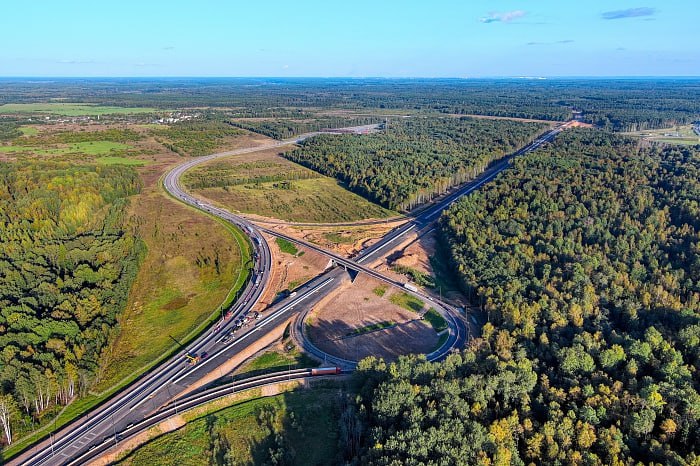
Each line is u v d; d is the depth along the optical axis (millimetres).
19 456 120188
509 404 129125
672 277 186750
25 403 129625
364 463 110000
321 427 132000
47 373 132625
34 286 180125
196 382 148625
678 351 139750
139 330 178750
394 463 102250
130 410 136500
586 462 105688
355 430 122625
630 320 163750
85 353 148250
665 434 113375
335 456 122625
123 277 198500
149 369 156375
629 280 190375
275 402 141750
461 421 116938
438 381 127875
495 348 154500
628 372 134750
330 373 154625
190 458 122250
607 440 110438
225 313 190125
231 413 136875
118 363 158750
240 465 120188
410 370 137250
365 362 143000
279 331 180500
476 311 197000
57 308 162875
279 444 123875
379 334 183625
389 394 123188
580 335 152375
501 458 104500
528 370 134750
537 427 118000
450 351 170250
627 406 121062
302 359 165000
